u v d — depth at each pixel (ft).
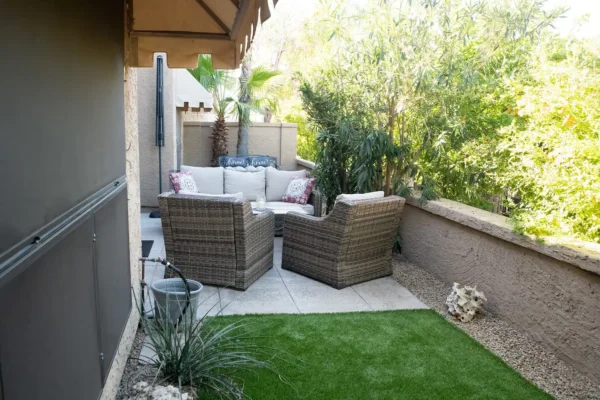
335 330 10.86
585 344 9.06
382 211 14.10
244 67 32.94
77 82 4.67
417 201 15.83
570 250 9.20
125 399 7.19
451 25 14.65
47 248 3.63
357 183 16.66
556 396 8.42
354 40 16.16
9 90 2.96
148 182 24.31
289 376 8.70
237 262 13.35
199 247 13.48
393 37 15.23
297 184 21.27
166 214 13.28
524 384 8.75
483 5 14.10
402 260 17.11
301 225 14.71
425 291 13.88
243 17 8.36
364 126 16.85
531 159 11.37
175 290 10.68
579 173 9.80
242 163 25.25
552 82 11.35
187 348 7.81
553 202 11.15
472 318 11.76
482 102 15.11
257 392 8.11
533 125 11.63
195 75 29.27
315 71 18.78
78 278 4.60
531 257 10.59
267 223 14.84
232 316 11.47
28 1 3.31
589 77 10.48
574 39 13.25
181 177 20.11
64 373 4.09
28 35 3.31
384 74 15.40
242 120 29.19
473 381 8.79
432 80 14.79
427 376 8.91
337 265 13.78
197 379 7.85
